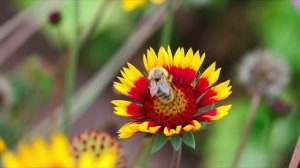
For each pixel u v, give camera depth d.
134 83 0.42
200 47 1.08
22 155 0.30
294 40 0.93
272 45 0.94
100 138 0.43
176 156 0.44
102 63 1.06
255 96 0.60
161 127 0.41
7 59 1.09
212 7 1.03
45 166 0.30
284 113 0.57
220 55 1.07
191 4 0.67
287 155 0.84
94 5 0.93
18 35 0.82
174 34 1.07
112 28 0.99
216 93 0.42
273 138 0.84
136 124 0.40
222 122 0.91
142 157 0.55
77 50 0.58
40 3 0.72
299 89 0.88
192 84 0.43
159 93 0.42
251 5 1.02
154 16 0.68
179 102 0.42
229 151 0.89
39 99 0.75
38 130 0.67
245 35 1.05
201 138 0.98
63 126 0.55
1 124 0.67
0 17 1.14
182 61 0.43
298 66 0.90
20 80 0.75
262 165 0.81
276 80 0.64
